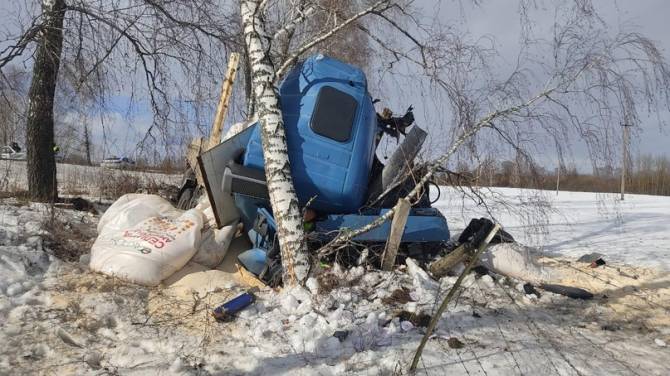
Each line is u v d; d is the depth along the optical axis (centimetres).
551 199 668
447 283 602
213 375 397
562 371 425
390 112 751
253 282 592
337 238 596
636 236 1117
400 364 414
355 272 596
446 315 521
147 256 558
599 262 776
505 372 414
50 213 729
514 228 1120
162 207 648
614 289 659
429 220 658
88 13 772
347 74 645
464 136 602
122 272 547
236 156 638
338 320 489
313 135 614
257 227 624
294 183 610
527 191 645
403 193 671
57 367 396
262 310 509
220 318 484
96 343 438
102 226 626
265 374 400
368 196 668
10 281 514
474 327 500
